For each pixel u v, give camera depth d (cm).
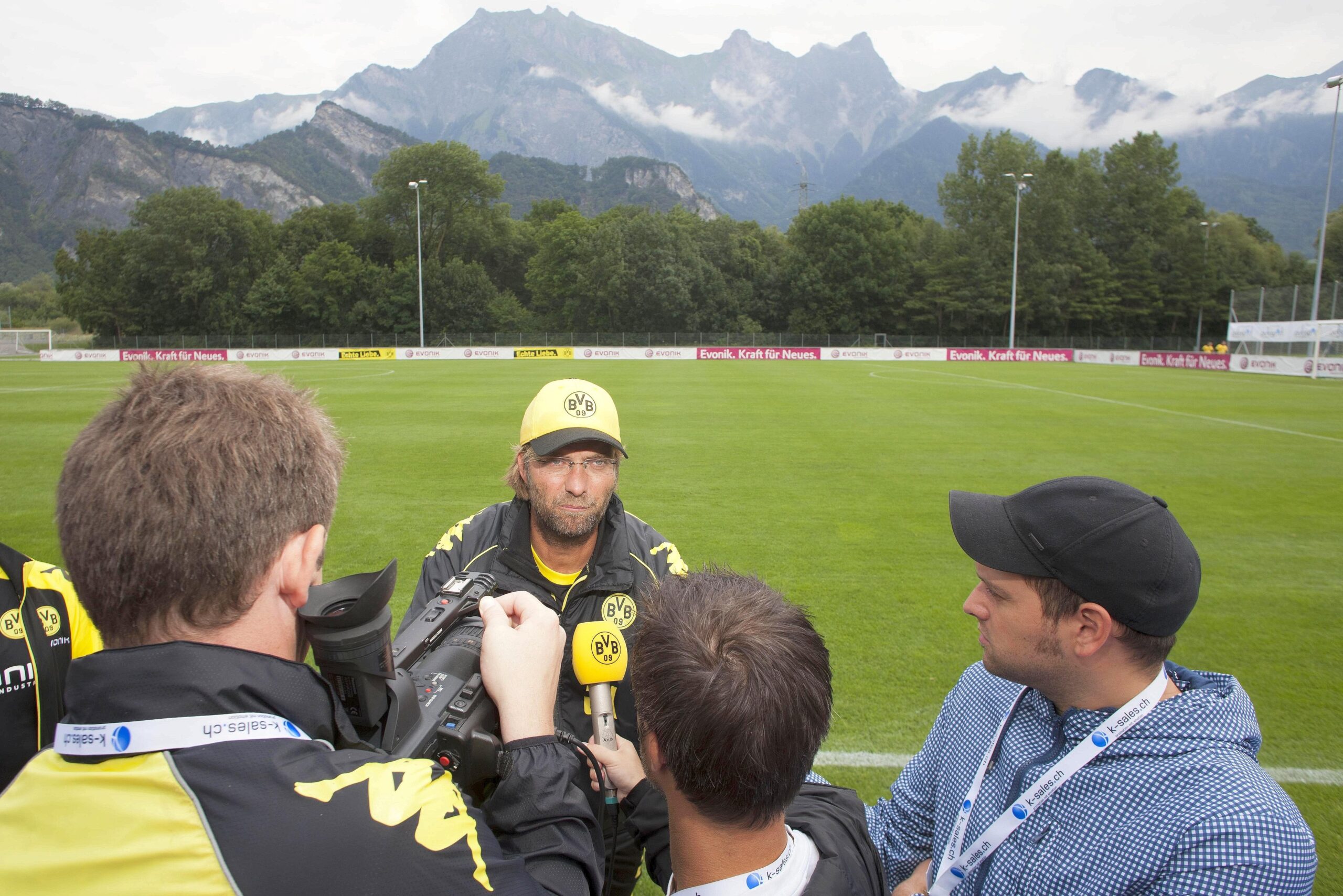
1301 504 906
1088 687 139
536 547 238
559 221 6544
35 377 2850
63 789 95
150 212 5756
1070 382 2769
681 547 714
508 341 5588
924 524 795
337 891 92
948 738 176
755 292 6356
